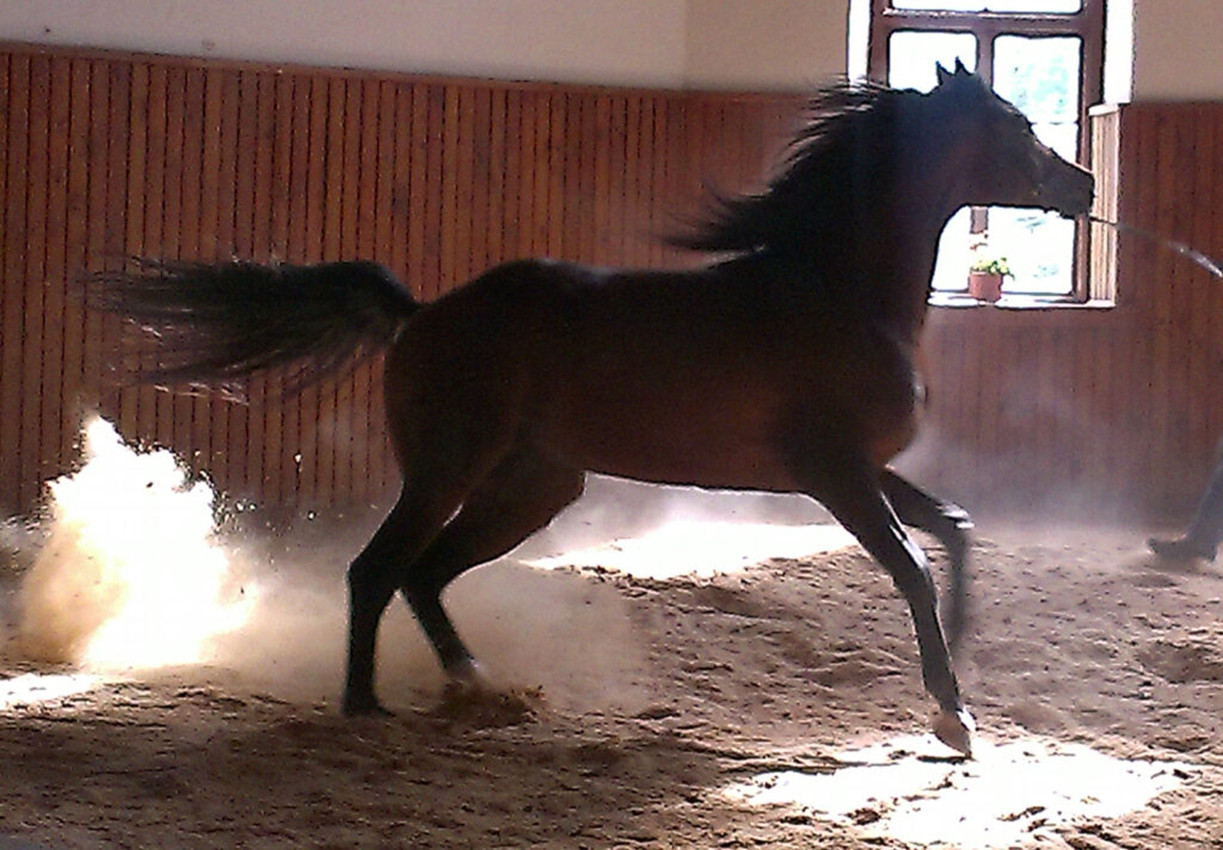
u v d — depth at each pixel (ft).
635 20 33.35
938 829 13.62
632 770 15.34
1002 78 34.91
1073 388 33.65
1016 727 17.79
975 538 27.84
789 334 16.66
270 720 16.93
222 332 17.80
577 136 32.86
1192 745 17.02
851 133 17.47
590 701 18.34
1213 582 24.81
